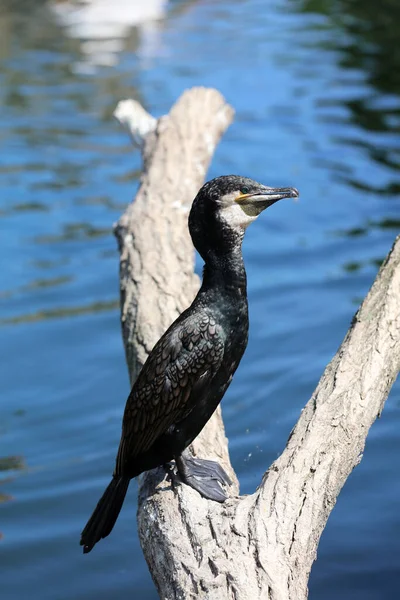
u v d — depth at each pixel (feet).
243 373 39.42
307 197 58.44
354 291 46.24
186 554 19.07
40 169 63.26
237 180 20.38
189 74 81.10
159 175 32.71
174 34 94.27
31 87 78.74
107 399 38.60
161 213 30.81
